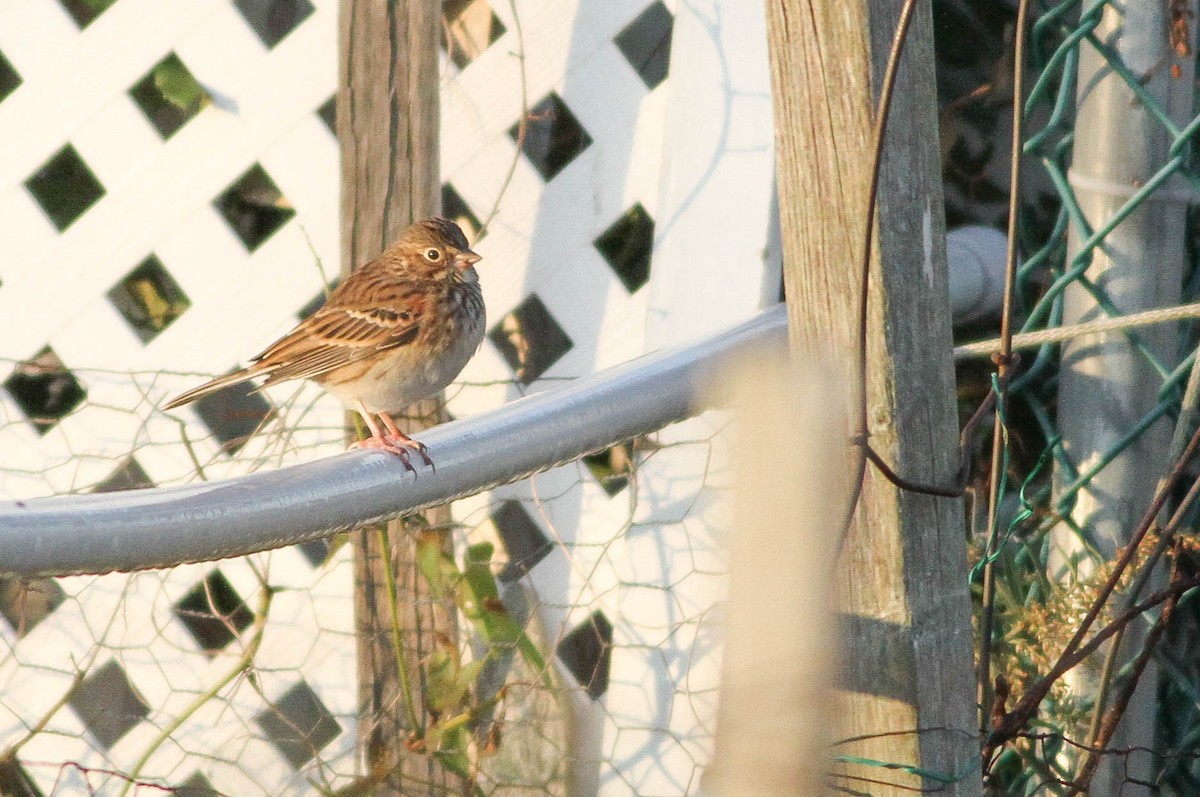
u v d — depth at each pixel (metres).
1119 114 6.84
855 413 5.26
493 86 8.02
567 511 7.92
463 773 7.62
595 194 7.82
